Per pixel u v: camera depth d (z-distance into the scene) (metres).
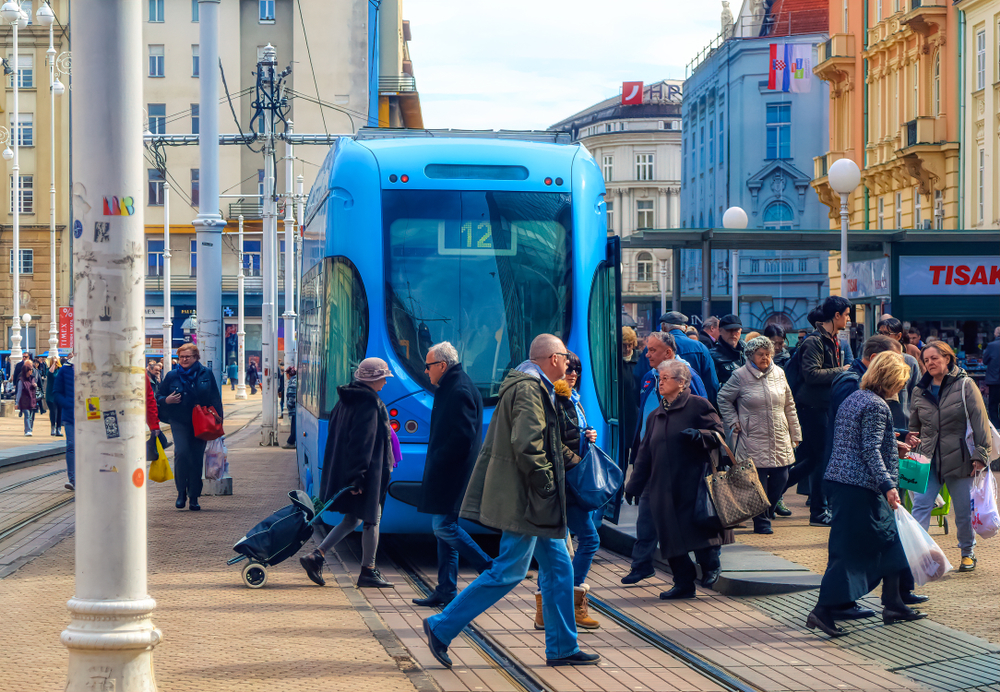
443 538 8.41
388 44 68.44
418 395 10.32
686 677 6.54
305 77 61.41
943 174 34.06
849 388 9.52
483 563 8.48
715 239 21.86
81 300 5.13
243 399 53.81
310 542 11.85
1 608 8.14
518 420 6.63
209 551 10.79
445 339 10.47
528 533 6.62
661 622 7.91
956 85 33.38
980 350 21.80
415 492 10.20
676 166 97.62
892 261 21.52
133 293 5.18
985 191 31.62
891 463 7.54
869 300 22.92
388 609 8.38
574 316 10.67
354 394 9.35
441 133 12.17
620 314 10.76
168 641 7.13
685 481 8.66
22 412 27.78
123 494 5.11
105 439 5.09
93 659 5.02
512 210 10.71
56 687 5.99
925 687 6.33
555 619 6.78
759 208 58.44
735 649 7.17
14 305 39.69
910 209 36.81
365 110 61.56
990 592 8.55
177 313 62.88
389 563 10.61
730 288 54.84
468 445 8.33
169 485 16.50
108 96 5.16
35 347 60.81
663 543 8.64
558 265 10.71
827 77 44.09
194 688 6.00
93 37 5.17
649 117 97.31
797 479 11.70
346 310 10.55
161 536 11.66
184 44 62.34
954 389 9.31
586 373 10.69
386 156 10.71
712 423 8.68
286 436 24.70
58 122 60.62
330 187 10.88
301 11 61.41
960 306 21.45
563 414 7.48
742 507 8.58
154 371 30.05
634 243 22.28
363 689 6.05
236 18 61.56
